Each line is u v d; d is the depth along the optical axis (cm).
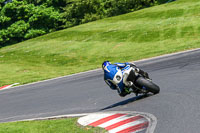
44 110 3997
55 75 8581
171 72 5028
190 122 2273
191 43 10200
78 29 18838
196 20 14225
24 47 16688
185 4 19212
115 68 3284
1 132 2819
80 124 2770
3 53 15912
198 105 2675
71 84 6062
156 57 8350
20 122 3344
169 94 3325
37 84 7125
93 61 10875
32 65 11388
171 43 11250
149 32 14000
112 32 15700
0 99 5712
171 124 2317
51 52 13812
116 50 12100
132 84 3241
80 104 3944
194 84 3625
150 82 3353
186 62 5847
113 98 3906
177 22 14700
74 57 12125
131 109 3038
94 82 5656
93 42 14438
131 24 16838
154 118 2555
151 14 18500
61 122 2972
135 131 2320
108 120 2747
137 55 10219
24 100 5109
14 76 9381
